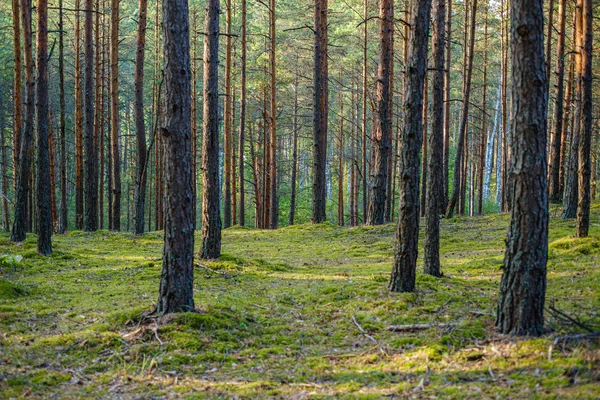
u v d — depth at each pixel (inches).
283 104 1355.8
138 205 818.2
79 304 364.8
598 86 988.6
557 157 816.3
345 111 1711.4
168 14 294.7
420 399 199.2
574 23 712.4
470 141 1807.3
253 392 218.1
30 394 218.8
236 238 842.8
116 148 892.6
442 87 419.2
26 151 629.0
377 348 270.7
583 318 263.6
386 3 774.5
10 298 378.3
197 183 1700.3
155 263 520.4
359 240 731.4
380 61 791.1
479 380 211.5
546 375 202.2
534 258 247.4
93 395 220.2
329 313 343.0
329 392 215.5
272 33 986.1
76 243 700.7
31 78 621.9
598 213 703.7
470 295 353.4
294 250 705.6
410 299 343.6
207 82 520.4
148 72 1425.9
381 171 816.3
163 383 231.8
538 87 242.7
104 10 1108.5
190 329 285.7
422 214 993.5
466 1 1033.5
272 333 305.4
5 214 1183.6
